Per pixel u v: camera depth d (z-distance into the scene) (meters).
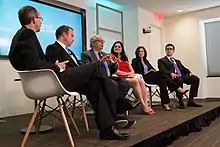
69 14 4.95
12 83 3.89
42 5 4.39
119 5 6.27
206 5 6.66
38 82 1.87
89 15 5.49
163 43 7.62
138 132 2.50
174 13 7.30
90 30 5.50
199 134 3.40
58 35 2.70
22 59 1.86
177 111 4.00
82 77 2.01
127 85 2.61
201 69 7.14
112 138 2.17
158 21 7.49
